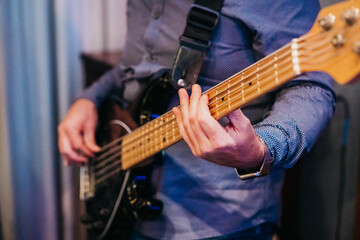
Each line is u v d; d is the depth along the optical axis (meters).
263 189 0.84
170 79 0.83
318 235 1.29
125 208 0.92
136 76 0.98
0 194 1.69
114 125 1.02
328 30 0.51
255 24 0.76
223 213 0.83
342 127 1.22
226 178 0.83
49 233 1.77
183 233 0.86
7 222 1.70
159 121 0.79
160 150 0.80
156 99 0.88
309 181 1.31
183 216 0.86
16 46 1.66
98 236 1.03
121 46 1.84
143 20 1.00
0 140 1.67
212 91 0.65
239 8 0.77
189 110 0.65
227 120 0.79
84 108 1.15
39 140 1.75
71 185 1.75
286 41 0.75
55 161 1.76
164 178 0.88
